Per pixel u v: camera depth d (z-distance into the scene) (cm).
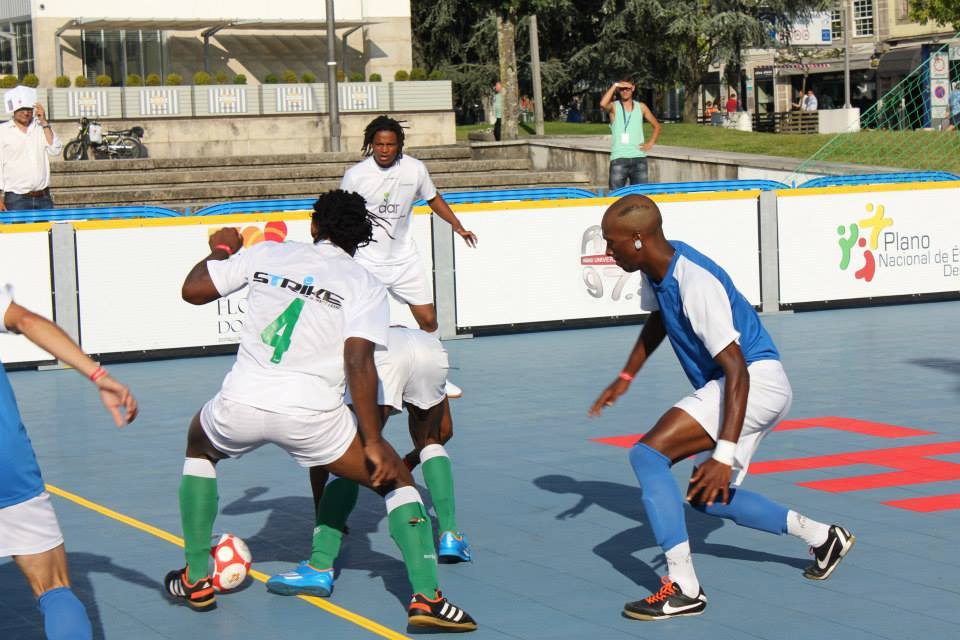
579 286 1978
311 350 662
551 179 3559
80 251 1772
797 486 959
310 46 4891
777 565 760
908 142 3378
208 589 700
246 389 662
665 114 7719
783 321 2006
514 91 4309
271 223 1833
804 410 1280
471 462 1081
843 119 5175
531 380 1523
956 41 3578
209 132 4219
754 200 2056
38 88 3997
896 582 719
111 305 1786
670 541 670
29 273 1759
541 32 6412
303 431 660
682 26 5872
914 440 1119
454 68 6494
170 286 1806
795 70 7800
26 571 562
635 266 684
